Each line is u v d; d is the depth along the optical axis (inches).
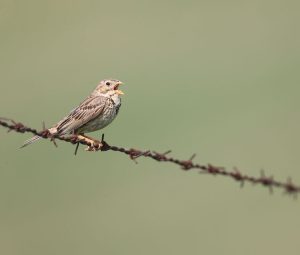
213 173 506.3
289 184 488.7
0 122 494.9
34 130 504.4
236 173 496.4
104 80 678.5
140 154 543.2
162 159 526.0
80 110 663.1
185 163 513.3
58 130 659.4
